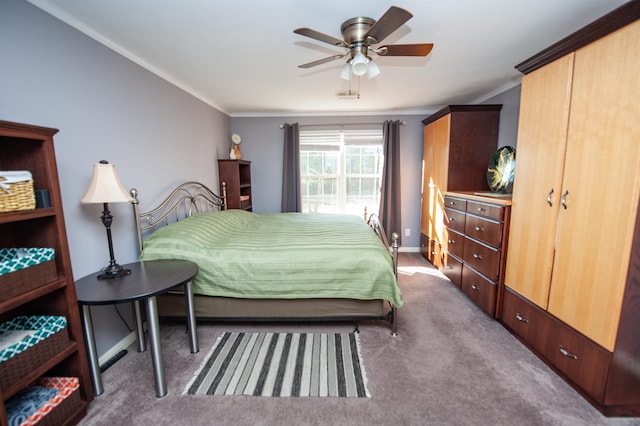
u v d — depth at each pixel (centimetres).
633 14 124
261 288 211
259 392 161
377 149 453
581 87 153
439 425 139
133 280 166
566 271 165
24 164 128
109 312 195
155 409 150
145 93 236
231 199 385
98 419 143
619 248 135
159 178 256
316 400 155
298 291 212
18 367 115
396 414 146
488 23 180
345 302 218
